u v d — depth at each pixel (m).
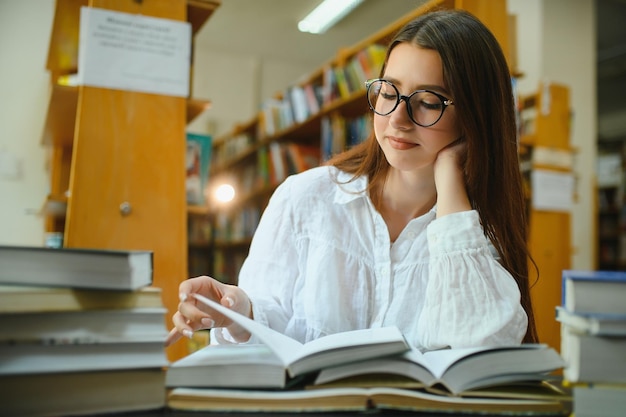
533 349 0.62
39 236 2.87
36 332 0.54
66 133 2.27
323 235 1.02
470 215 0.84
